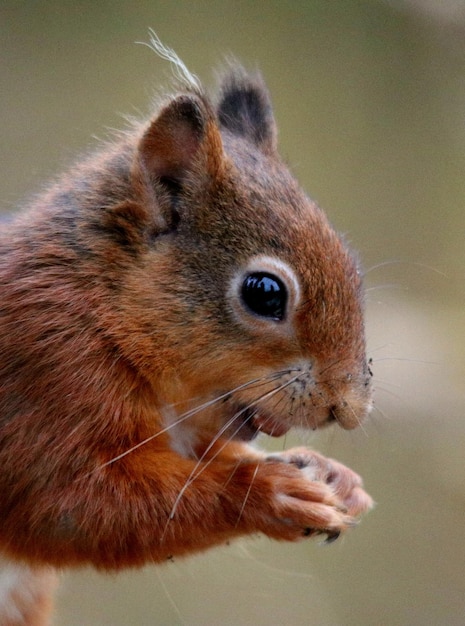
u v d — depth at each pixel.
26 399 1.20
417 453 1.46
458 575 1.36
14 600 1.25
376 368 1.54
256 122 1.24
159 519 1.20
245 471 1.20
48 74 1.63
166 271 1.21
